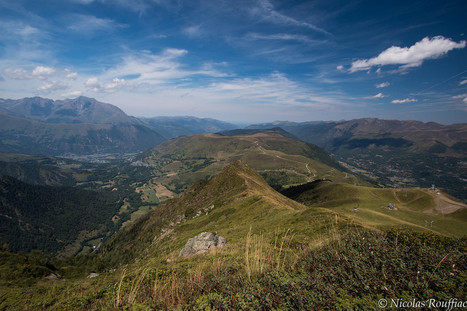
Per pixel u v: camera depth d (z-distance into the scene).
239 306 4.86
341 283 5.33
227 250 16.81
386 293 4.73
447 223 81.12
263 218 52.19
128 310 6.01
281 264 7.46
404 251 6.38
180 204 108.38
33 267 39.66
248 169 114.75
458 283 4.70
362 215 59.88
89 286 15.59
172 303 5.63
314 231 22.84
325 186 158.75
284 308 4.56
